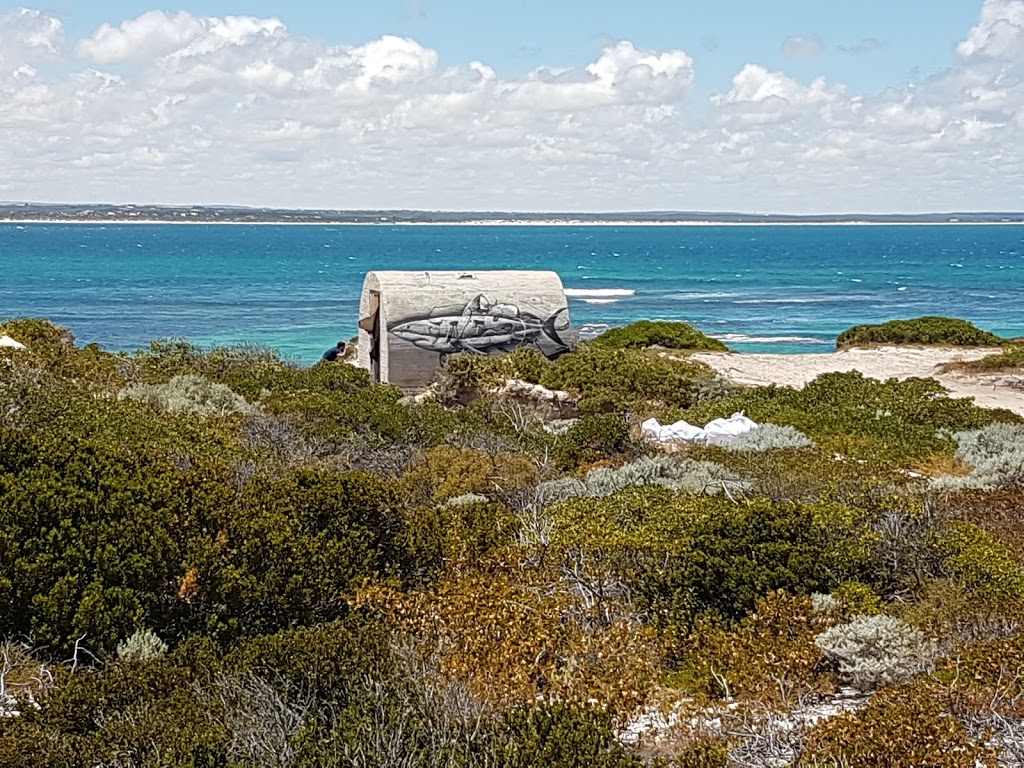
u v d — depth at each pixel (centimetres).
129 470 923
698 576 898
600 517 1100
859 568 948
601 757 567
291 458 1407
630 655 750
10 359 1677
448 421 1859
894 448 1770
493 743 583
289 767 548
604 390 2309
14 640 743
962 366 3231
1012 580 938
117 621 747
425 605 817
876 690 732
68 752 545
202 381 1850
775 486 1328
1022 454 1566
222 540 869
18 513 797
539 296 2769
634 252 16562
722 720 662
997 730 641
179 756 538
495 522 1054
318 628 750
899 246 19462
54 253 14325
